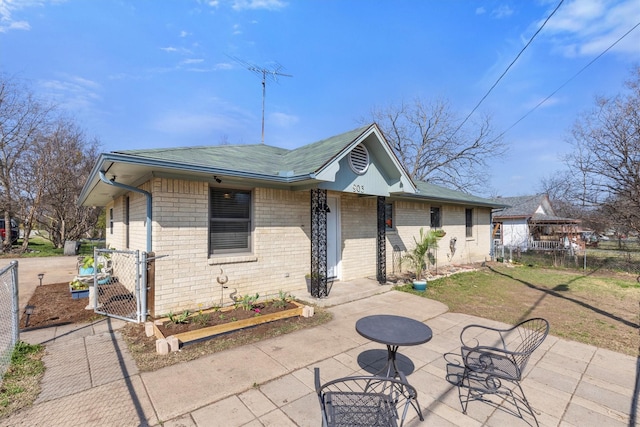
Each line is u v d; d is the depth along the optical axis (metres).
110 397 3.05
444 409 2.96
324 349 4.30
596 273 11.97
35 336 4.62
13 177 17.61
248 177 5.75
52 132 18.59
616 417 2.85
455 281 9.59
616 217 13.28
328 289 7.57
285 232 7.14
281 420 2.73
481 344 4.59
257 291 6.61
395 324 3.37
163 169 5.10
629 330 5.27
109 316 5.48
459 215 13.85
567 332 5.15
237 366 3.75
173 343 4.10
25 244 17.17
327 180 6.11
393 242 10.36
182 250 5.62
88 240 23.83
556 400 3.13
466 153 24.66
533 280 10.27
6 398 2.98
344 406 2.52
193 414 2.81
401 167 7.96
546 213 28.47
